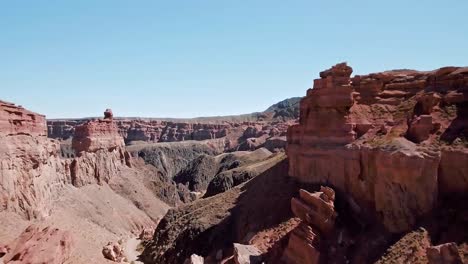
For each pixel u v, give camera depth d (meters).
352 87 52.94
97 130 125.94
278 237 47.31
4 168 58.97
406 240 36.47
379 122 49.94
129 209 109.88
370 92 54.41
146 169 164.88
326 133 52.91
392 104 52.03
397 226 39.19
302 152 56.41
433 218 36.94
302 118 59.38
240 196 72.62
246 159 163.38
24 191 63.25
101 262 56.03
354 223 43.22
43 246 44.38
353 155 46.75
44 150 76.81
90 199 96.50
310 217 42.72
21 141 66.19
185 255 64.06
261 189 65.50
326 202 42.34
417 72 54.38
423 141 41.66
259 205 59.56
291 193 55.44
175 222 77.25
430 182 38.00
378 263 36.22
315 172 53.78
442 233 35.22
